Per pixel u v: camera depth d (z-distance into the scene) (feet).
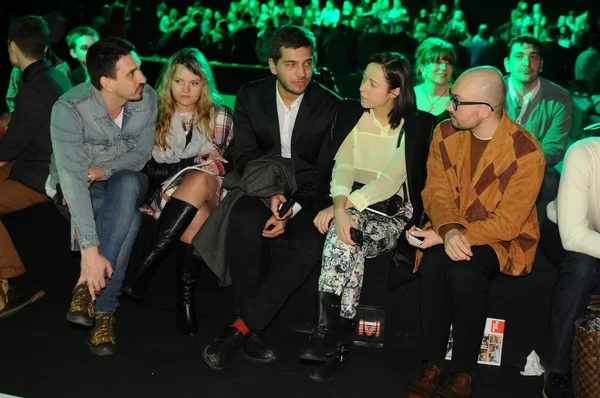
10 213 11.60
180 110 10.53
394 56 9.47
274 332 10.98
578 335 8.79
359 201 9.59
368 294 10.55
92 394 9.04
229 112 10.73
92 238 9.46
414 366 10.18
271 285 9.66
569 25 57.36
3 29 41.78
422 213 9.96
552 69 31.17
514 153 9.03
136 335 10.75
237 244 9.83
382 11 59.26
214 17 63.41
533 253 9.33
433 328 9.12
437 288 9.08
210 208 10.43
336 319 9.32
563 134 12.07
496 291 10.12
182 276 10.66
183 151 10.53
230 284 10.30
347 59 37.24
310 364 10.10
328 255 9.35
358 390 9.47
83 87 9.93
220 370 9.75
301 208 10.44
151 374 9.63
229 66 33.09
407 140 9.67
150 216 11.09
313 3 61.72
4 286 11.02
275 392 9.30
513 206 8.97
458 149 9.46
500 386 9.72
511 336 10.23
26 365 9.70
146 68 33.17
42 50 11.20
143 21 43.93
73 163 9.61
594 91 25.68
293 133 10.34
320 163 10.37
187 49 10.40
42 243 11.68
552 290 9.59
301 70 9.81
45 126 11.11
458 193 9.49
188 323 10.75
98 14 53.67
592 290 9.24
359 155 9.98
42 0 46.85
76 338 10.59
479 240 8.98
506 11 65.87
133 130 10.17
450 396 8.79
